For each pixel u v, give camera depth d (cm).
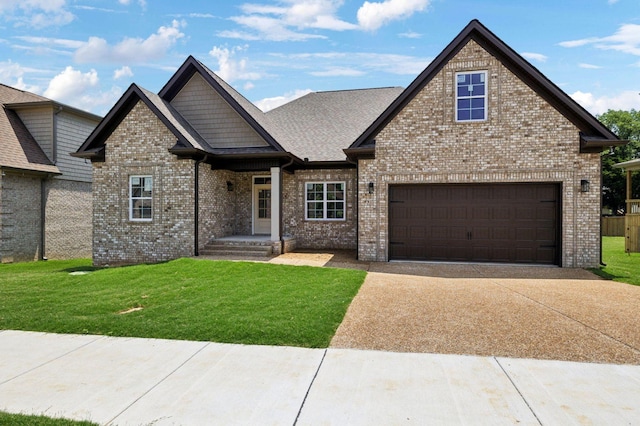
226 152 1507
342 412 376
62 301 823
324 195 1658
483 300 788
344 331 609
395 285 932
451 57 1260
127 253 1459
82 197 2038
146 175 1452
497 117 1234
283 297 803
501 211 1258
